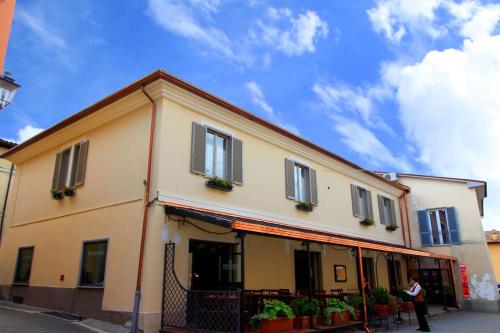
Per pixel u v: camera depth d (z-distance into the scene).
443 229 20.31
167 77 9.45
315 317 9.52
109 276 9.43
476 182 19.42
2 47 7.13
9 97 6.23
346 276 15.41
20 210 13.68
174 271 8.85
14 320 8.97
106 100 10.51
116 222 9.75
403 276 19.91
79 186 11.34
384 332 11.08
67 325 8.73
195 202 9.92
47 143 13.19
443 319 14.80
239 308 7.66
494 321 14.05
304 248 13.45
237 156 11.49
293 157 14.05
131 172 9.84
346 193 16.67
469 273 18.94
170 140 9.65
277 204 12.70
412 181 21.47
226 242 10.48
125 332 8.20
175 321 8.60
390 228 19.20
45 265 11.65
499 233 29.09
